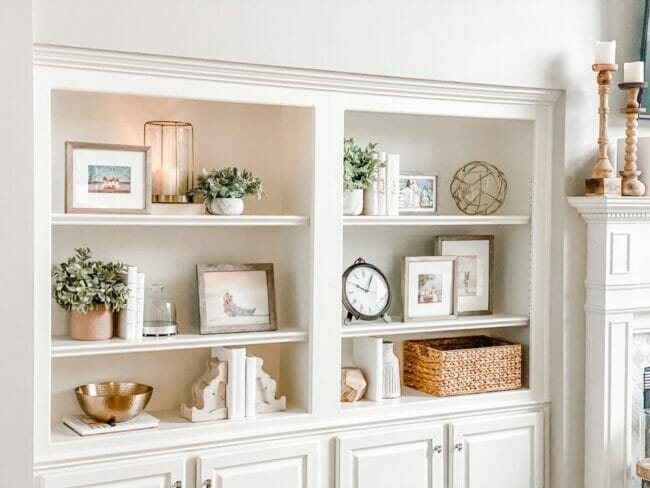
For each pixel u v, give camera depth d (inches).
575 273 151.3
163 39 119.0
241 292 135.4
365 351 145.6
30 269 111.4
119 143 133.0
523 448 151.9
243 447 129.8
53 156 128.8
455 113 142.6
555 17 147.3
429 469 144.1
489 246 158.4
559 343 151.6
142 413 130.3
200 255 139.8
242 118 141.9
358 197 139.9
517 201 157.2
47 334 116.3
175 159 131.8
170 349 130.0
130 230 134.6
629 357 152.3
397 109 137.8
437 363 147.3
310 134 133.0
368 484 138.6
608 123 155.6
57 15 112.9
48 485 116.6
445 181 159.3
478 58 140.8
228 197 130.4
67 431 124.0
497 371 151.4
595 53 150.4
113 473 120.6
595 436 151.8
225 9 122.5
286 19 126.4
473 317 154.1
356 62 131.3
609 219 147.0
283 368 144.5
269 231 144.7
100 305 123.7
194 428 126.6
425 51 136.5
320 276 134.0
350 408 138.3
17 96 109.3
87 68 116.7
